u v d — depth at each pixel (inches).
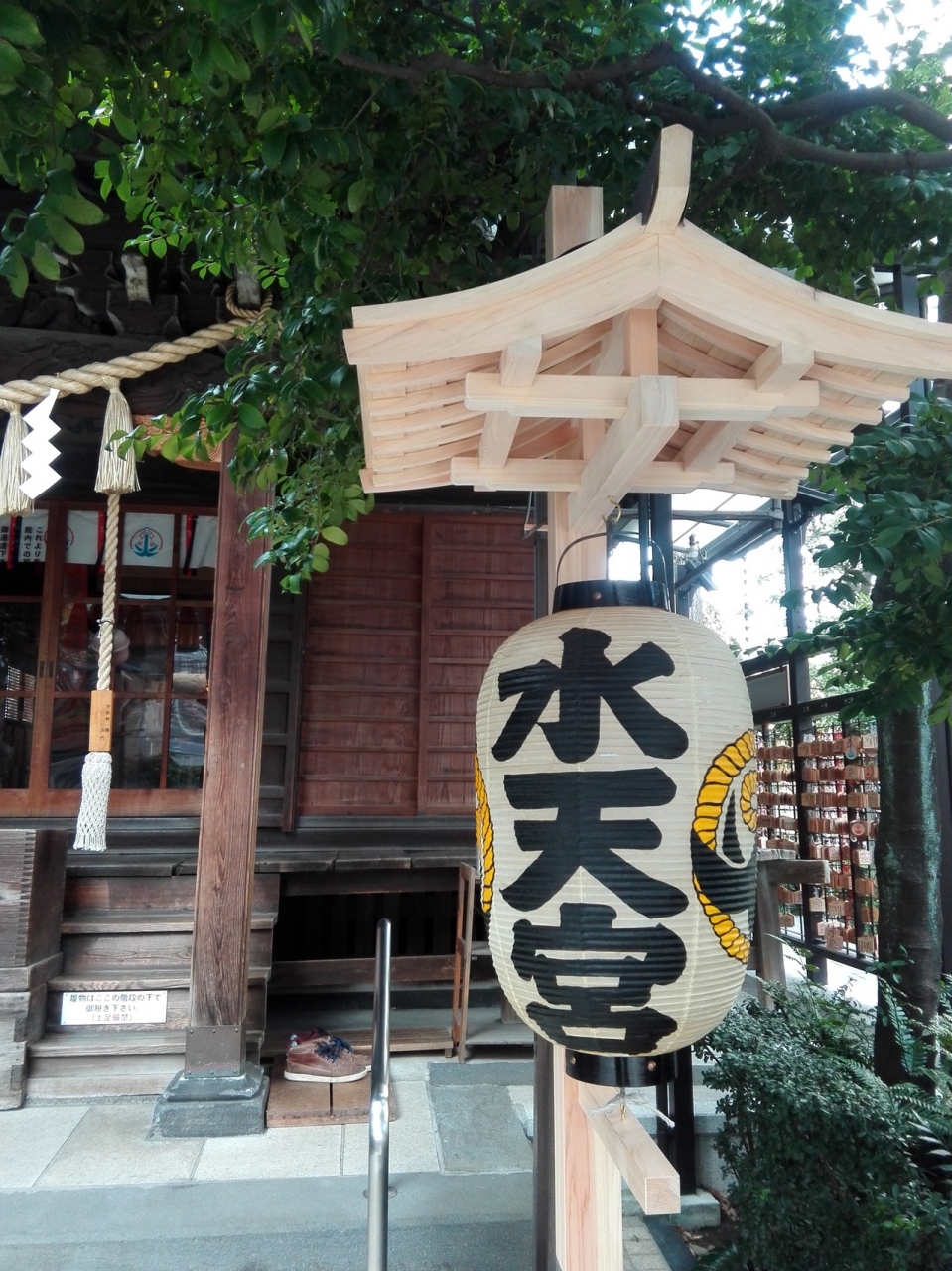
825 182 127.4
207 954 173.3
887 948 127.6
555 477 76.7
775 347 56.2
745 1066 121.1
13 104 66.4
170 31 74.5
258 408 103.5
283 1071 191.3
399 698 287.4
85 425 220.8
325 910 263.3
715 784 58.9
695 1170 143.9
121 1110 173.9
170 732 280.5
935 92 130.4
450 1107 177.8
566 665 61.1
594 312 54.6
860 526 84.1
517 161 123.9
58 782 273.4
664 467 77.7
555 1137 84.6
